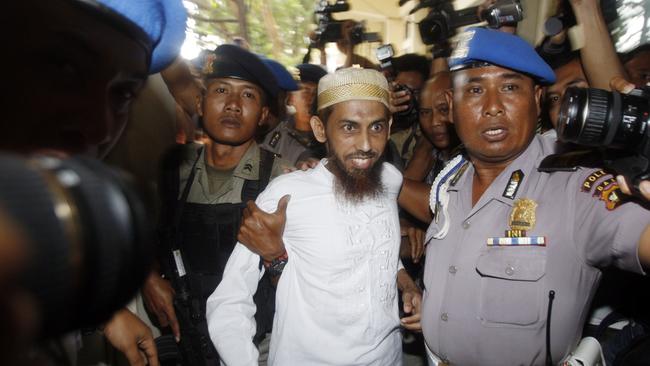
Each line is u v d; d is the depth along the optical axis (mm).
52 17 654
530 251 1336
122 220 469
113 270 458
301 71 3303
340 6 3949
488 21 2330
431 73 2924
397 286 1770
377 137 1533
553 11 3254
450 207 1591
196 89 2748
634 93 1132
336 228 1516
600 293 1679
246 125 2082
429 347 1570
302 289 1533
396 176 1742
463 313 1426
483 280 1398
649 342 1447
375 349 1533
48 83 664
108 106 763
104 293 454
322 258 1504
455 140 2418
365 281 1519
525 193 1412
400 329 1695
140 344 1620
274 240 1519
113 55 754
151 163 2498
